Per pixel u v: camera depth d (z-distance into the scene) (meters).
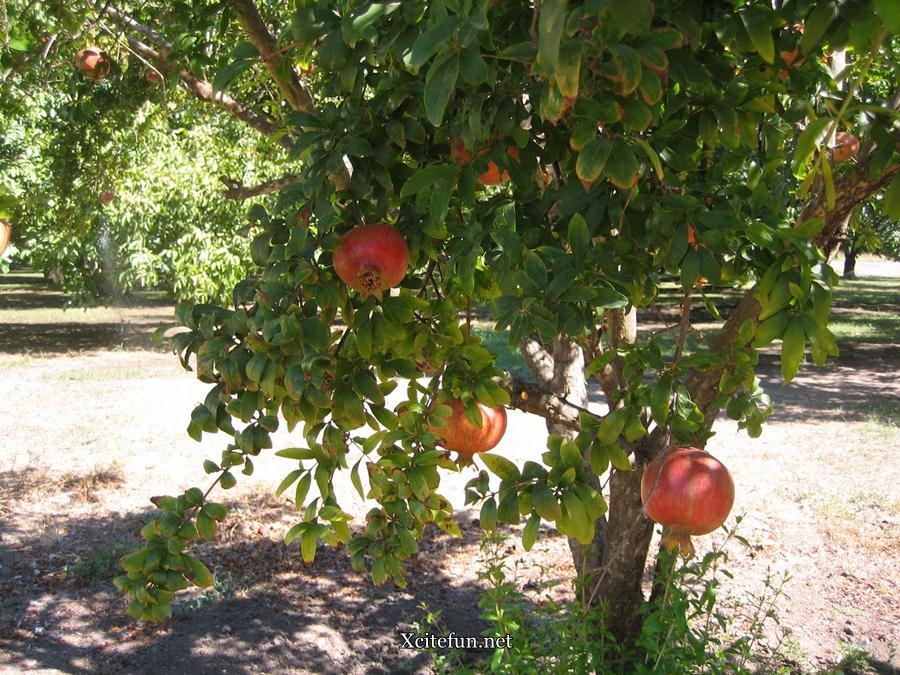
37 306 18.53
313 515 1.78
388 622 4.47
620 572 3.13
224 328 1.48
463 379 1.63
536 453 7.11
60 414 8.36
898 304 21.48
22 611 4.47
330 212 1.44
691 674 2.87
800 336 1.29
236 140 10.14
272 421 1.62
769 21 1.47
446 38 1.02
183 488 6.27
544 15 0.73
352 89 1.51
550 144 1.54
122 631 4.30
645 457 2.59
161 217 10.66
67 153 4.06
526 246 1.40
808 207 2.05
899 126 1.58
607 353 1.50
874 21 1.27
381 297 1.54
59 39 3.57
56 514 5.75
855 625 4.25
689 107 1.61
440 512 1.94
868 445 7.34
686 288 1.39
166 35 3.60
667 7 1.32
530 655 2.96
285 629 4.35
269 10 3.60
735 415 2.11
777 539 5.30
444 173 1.42
